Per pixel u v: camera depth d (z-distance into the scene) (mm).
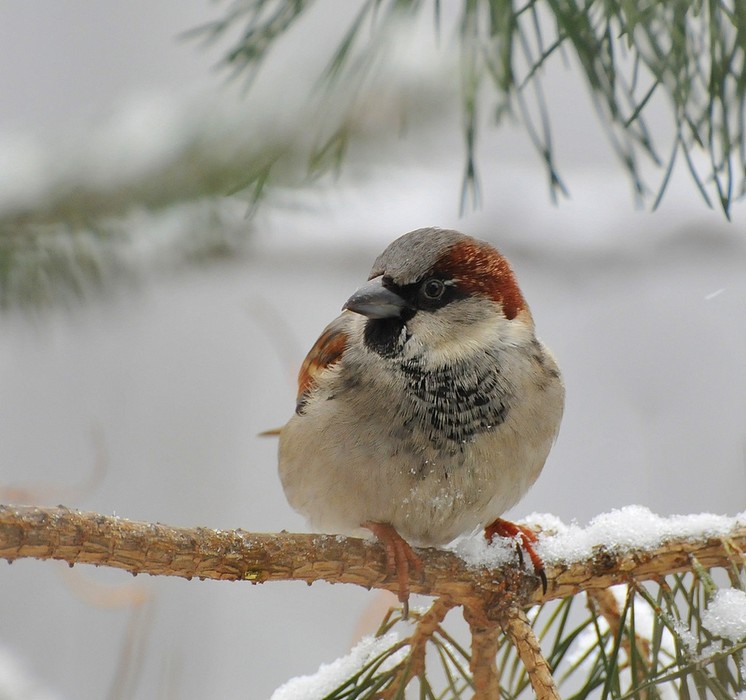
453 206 11375
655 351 12758
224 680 13250
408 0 4414
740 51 4453
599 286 11680
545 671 5242
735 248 11273
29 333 7625
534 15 4387
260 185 4832
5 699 7777
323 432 7066
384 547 5730
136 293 6797
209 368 14539
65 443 14078
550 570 5660
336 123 4949
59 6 15859
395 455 6938
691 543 5660
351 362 7156
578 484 14070
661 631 5152
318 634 13688
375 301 7152
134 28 15773
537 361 7223
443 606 5625
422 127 6070
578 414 14250
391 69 5703
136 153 6402
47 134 6656
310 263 10797
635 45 4402
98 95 15453
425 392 6980
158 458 14086
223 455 14266
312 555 5508
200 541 5121
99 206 6430
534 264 11516
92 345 14164
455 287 7172
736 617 4785
